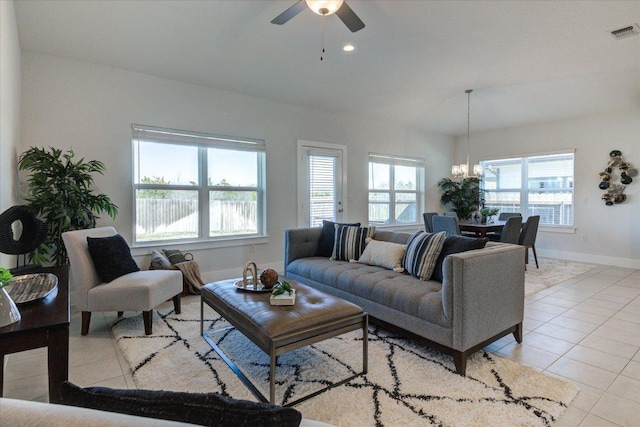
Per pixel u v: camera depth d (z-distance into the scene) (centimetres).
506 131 670
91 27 293
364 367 209
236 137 448
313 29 305
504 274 231
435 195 716
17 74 293
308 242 390
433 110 558
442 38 321
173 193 410
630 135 526
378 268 315
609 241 549
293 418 64
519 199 663
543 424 161
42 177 295
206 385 195
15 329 124
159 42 320
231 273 446
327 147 541
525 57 362
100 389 71
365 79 420
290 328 179
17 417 45
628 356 233
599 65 382
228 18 287
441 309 216
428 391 188
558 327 285
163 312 320
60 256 311
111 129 362
